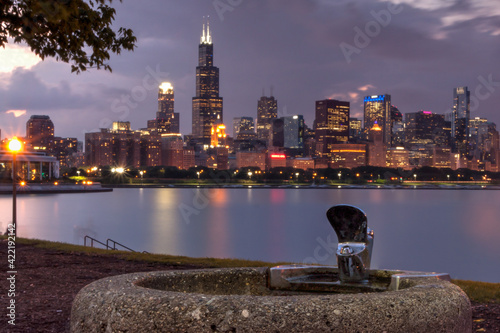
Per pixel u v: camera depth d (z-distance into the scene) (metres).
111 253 15.03
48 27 9.92
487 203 147.62
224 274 3.45
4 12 9.51
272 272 3.44
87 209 102.00
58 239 57.62
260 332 2.22
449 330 2.49
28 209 97.69
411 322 2.37
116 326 2.37
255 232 71.62
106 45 10.67
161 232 69.62
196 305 2.31
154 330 2.30
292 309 2.27
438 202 150.75
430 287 2.67
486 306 7.71
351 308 2.30
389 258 51.75
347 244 3.20
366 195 193.25
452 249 58.72
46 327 5.66
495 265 48.06
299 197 170.38
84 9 9.92
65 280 9.50
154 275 3.16
